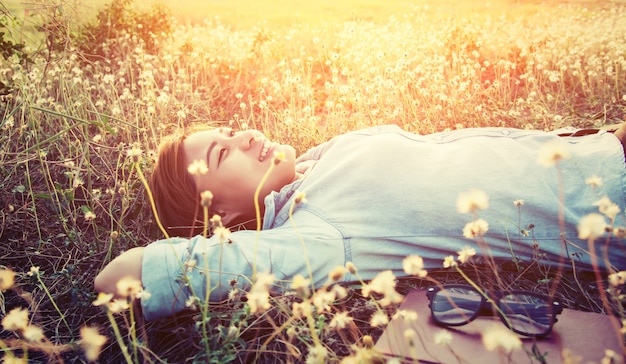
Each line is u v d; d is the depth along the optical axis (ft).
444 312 5.27
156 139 10.09
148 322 6.05
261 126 12.34
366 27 19.93
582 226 4.04
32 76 10.61
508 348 3.34
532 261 6.54
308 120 11.57
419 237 6.34
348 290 6.22
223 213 7.25
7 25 11.14
